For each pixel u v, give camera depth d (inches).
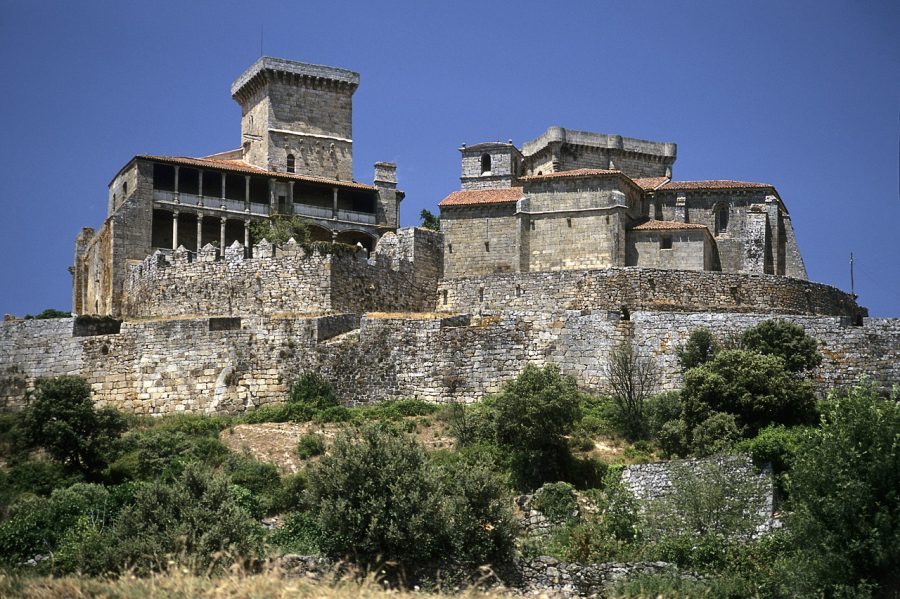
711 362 3009.4
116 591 1929.1
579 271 3912.4
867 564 2084.2
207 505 2346.2
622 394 3149.6
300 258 3836.1
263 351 3304.6
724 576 2201.0
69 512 2493.8
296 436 3051.2
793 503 2222.0
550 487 2593.5
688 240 4407.0
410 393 3319.4
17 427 3093.0
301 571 2204.7
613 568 2237.9
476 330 3326.8
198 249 4247.0
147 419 3245.6
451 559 2273.6
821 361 3132.4
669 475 2608.3
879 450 2142.0
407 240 4256.9
